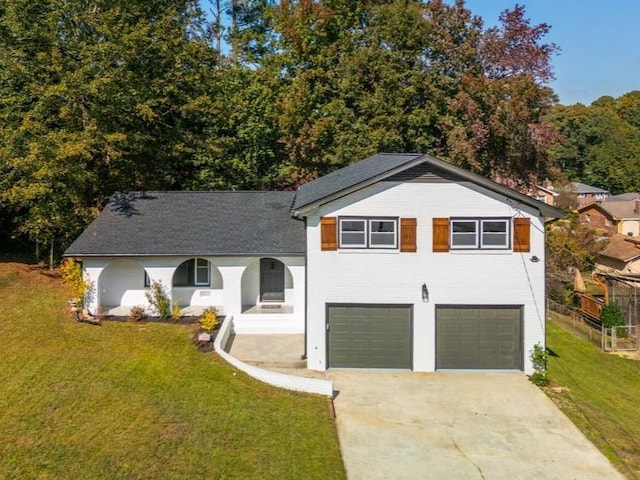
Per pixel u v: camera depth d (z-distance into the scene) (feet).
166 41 90.17
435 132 106.22
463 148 97.19
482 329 57.57
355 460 39.40
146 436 39.65
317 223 57.77
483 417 47.06
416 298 57.57
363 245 57.72
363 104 103.30
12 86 78.23
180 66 94.02
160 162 96.94
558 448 42.06
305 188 76.28
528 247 56.90
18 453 36.91
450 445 42.14
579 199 255.09
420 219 57.26
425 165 56.80
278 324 65.67
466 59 106.01
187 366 52.34
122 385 47.73
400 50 105.40
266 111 105.29
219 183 101.91
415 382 54.65
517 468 39.06
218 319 64.90
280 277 70.54
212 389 48.21
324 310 57.88
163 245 64.95
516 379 55.72
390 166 61.52
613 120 329.31
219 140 99.55
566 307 90.43
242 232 67.97
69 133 75.92
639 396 56.54
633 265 136.56
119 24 82.33
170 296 65.16
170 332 60.13
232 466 36.96
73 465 35.81
